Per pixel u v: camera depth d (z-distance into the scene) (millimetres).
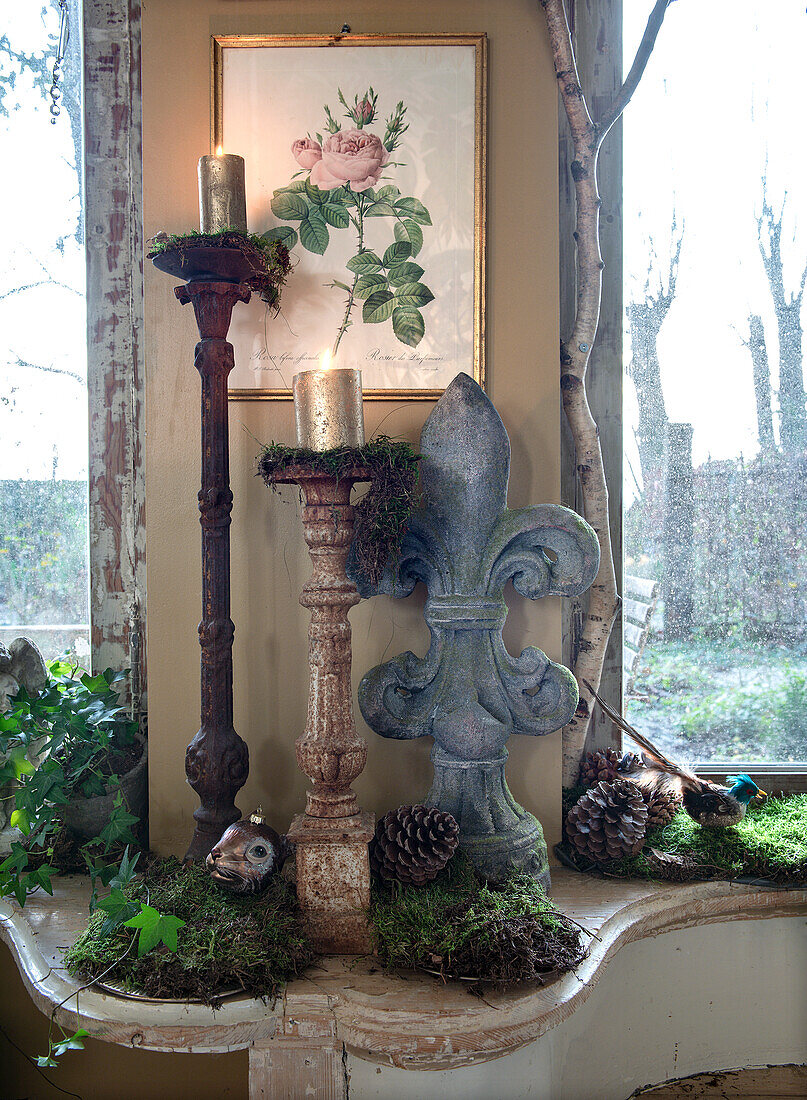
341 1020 1050
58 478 1685
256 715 1476
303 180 1439
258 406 1458
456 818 1306
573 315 1639
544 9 1441
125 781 1483
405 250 1444
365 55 1433
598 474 1567
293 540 1468
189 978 1068
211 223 1302
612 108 1504
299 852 1174
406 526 1228
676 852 1422
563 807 1562
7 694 1468
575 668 1621
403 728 1340
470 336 1450
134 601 1666
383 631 1469
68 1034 1468
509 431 1468
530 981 1100
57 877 1450
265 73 1433
